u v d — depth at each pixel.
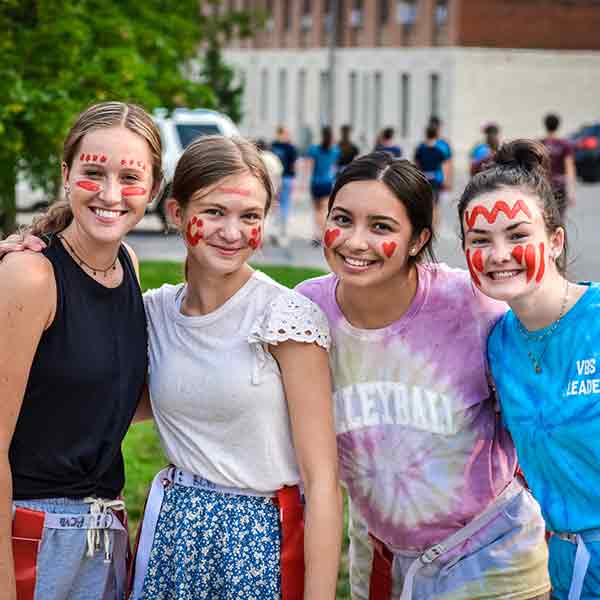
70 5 14.03
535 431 4.29
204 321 4.38
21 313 4.11
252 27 20.25
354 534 4.96
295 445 4.37
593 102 55.41
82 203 4.28
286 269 18.55
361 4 58.19
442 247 20.50
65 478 4.27
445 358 4.53
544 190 4.32
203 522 4.39
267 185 4.45
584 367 4.20
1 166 14.20
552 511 4.32
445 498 4.61
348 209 4.40
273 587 4.36
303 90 62.91
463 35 53.06
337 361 4.61
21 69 13.81
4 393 4.10
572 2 54.16
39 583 4.24
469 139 53.84
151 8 16.92
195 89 16.95
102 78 14.16
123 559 4.50
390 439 4.59
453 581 4.67
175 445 4.46
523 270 4.27
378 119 57.31
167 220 4.60
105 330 4.29
